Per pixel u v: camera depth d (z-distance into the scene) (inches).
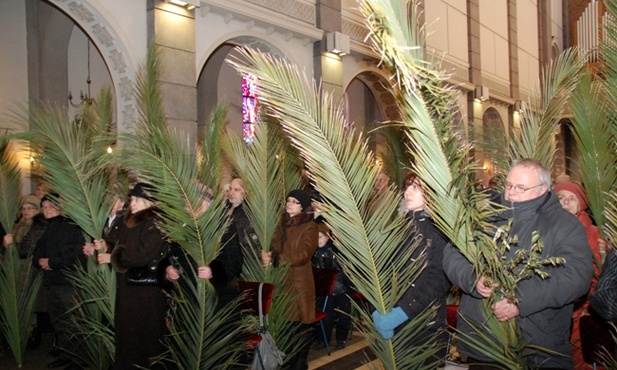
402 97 82.2
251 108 499.2
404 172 259.3
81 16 260.5
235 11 310.5
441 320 112.7
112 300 174.6
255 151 192.4
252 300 171.2
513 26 687.7
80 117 194.9
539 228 89.0
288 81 87.7
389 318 99.7
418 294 105.2
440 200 83.9
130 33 267.9
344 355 214.7
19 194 205.8
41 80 376.8
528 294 82.5
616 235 84.0
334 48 374.9
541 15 781.9
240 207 213.2
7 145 198.4
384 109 491.5
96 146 172.2
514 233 90.2
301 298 186.1
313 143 89.5
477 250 81.7
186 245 135.4
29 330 211.3
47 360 212.4
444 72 81.0
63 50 389.4
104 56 271.6
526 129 135.9
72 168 170.1
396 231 96.4
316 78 377.4
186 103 284.7
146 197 154.6
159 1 273.3
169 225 133.3
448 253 94.1
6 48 355.9
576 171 152.5
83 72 413.1
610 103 105.3
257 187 192.1
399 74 77.3
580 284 82.6
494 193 99.7
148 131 138.9
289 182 209.8
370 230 94.4
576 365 119.4
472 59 578.9
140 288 149.6
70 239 196.9
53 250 196.9
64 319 194.5
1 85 351.9
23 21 365.4
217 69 471.8
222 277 151.9
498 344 90.5
